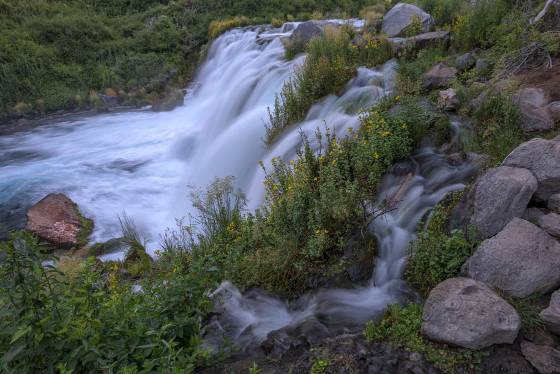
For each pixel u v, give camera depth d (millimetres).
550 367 3273
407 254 4918
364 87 8852
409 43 9609
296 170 6199
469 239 4406
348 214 5289
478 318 3443
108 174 11562
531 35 7215
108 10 27688
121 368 3229
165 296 3979
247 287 5164
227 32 21422
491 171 4609
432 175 5766
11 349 3094
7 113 17766
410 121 6430
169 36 23094
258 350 4137
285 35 17609
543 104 5707
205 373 3791
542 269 3750
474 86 6867
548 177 4262
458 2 11453
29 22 21891
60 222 8594
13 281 3127
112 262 6961
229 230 6285
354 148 6238
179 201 9805
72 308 3506
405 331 3793
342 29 12102
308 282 5027
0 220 9328
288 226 5566
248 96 13094
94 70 20812
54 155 13211
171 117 16641
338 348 3779
